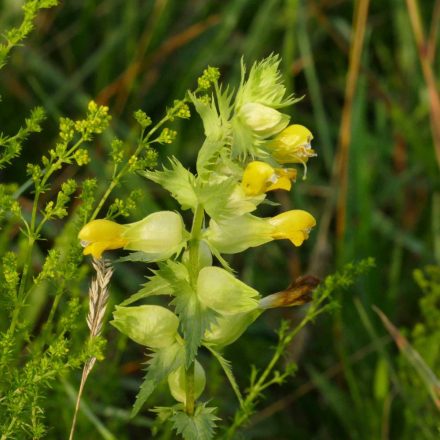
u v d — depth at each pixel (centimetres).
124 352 69
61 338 56
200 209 54
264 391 69
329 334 70
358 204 71
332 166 75
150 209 69
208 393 67
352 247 70
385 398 66
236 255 74
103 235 54
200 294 54
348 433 68
